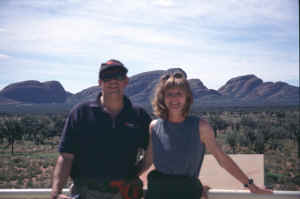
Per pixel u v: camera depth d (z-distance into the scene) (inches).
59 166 100.5
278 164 1014.4
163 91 98.8
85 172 101.9
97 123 101.2
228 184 151.6
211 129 97.7
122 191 100.9
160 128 99.7
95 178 100.7
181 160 96.4
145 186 132.0
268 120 2613.2
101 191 100.7
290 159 1088.2
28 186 807.7
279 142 1513.3
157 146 99.5
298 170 909.8
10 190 101.1
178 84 95.7
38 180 890.7
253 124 2217.0
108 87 103.3
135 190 103.3
